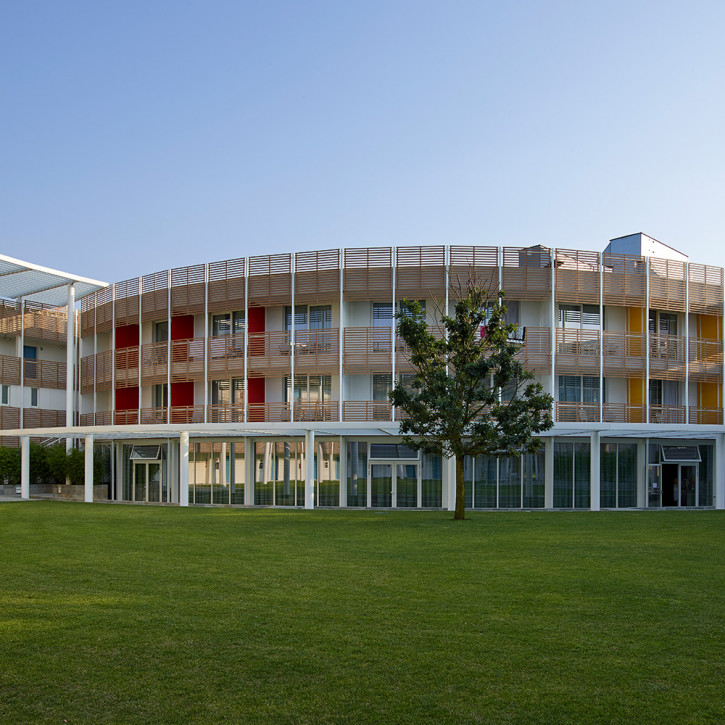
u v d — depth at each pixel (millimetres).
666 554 16531
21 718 6992
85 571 14156
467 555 16344
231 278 37406
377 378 36875
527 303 36750
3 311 49438
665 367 37531
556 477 36000
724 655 8820
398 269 35281
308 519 25375
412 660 8602
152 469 40719
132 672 8195
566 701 7426
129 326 42844
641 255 40031
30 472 43938
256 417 37656
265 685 7824
